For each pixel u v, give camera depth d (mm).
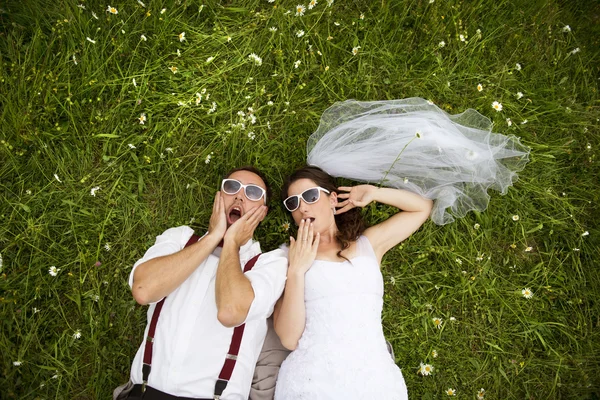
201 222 2562
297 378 2039
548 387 2619
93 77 2541
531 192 2752
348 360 2029
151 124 2590
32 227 2391
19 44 2510
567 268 2723
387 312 2621
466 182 2500
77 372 2367
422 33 2781
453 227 2678
